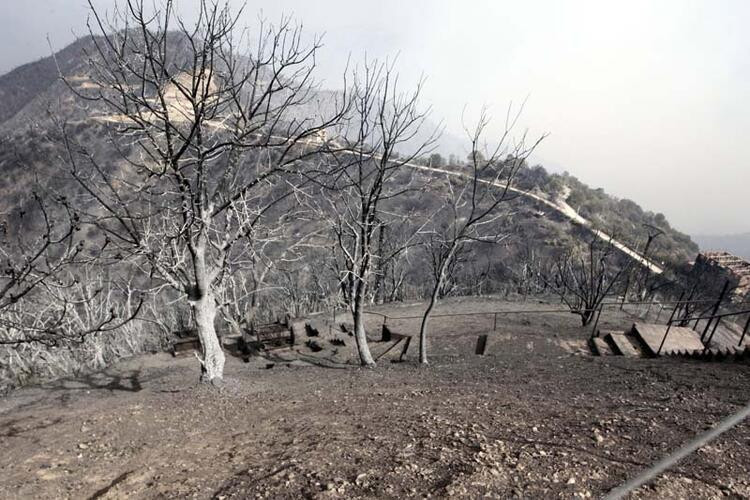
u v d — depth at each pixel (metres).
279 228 10.08
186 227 7.98
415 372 10.65
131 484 4.44
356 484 3.74
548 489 3.36
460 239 11.26
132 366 13.34
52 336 4.66
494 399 6.90
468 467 3.86
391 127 10.25
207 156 7.76
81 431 6.52
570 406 5.97
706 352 8.80
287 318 18.28
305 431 5.79
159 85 6.91
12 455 5.66
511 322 16.52
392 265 24.30
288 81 7.85
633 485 2.80
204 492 4.00
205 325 9.68
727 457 3.68
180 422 6.96
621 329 14.78
